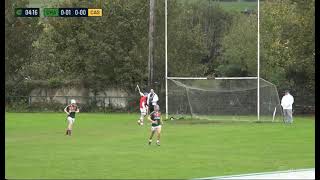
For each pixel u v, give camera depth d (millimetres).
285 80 158000
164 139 85625
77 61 172625
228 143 80312
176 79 135625
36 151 66125
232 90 135000
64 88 173500
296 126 112125
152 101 113000
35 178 50594
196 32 183750
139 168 57375
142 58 168625
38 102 171125
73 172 54406
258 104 126250
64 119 123188
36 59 175500
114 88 172875
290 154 68500
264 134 94188
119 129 102125
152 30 139000
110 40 169750
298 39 153125
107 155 66750
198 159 64062
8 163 56969
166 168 57469
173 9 169375
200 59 188750
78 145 76000
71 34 172750
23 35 160125
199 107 136125
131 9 169375
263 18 163000
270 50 157000
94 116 143250
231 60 184250
